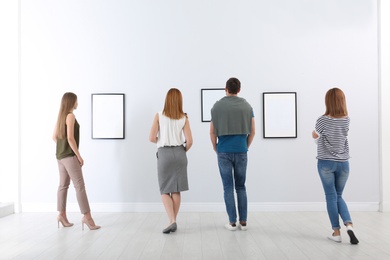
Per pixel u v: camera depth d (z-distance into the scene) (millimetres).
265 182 4395
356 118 4410
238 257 2615
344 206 3016
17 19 4473
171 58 4457
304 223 3723
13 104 4453
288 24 4445
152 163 4422
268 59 4438
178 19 4473
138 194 4414
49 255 2688
